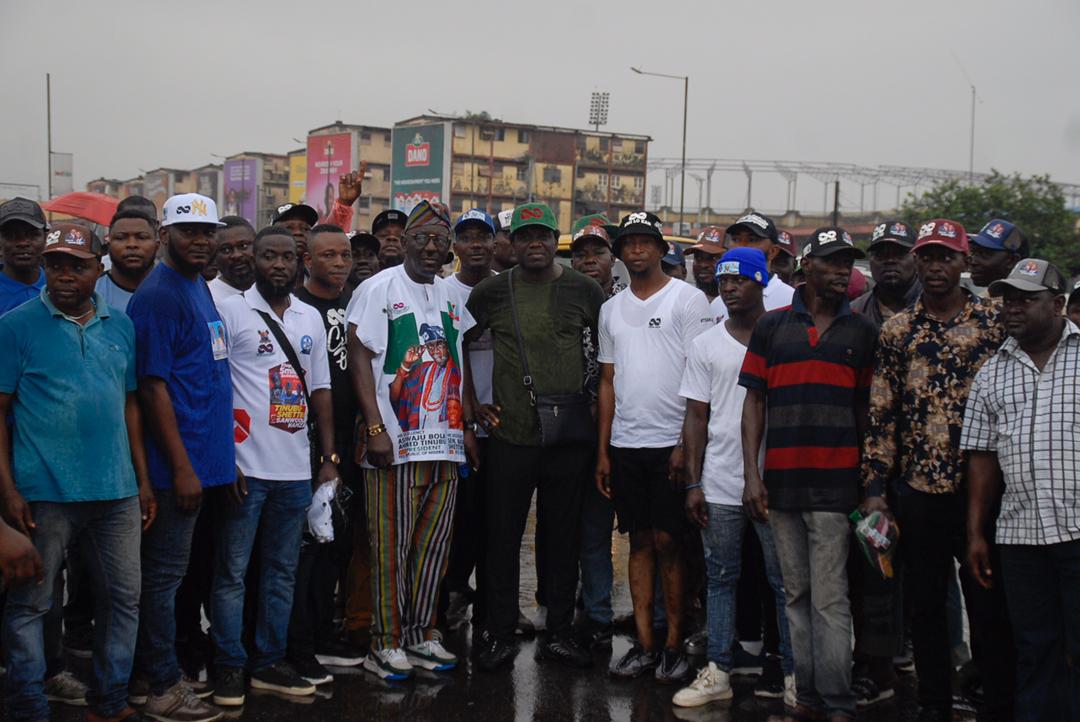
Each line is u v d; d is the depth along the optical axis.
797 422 4.80
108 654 4.60
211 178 89.38
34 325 4.38
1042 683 4.40
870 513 4.68
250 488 5.11
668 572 5.54
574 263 6.71
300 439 5.28
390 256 6.87
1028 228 43.44
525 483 5.73
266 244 5.20
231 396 5.00
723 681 5.29
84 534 4.55
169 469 4.76
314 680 5.43
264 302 5.26
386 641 5.58
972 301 4.77
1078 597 4.25
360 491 5.89
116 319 4.61
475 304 5.91
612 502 6.04
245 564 5.15
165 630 4.88
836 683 4.70
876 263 5.86
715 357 5.26
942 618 4.87
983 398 4.52
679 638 5.56
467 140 63.72
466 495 6.32
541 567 6.42
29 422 4.36
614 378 5.74
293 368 5.28
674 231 61.72
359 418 5.70
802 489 4.77
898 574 5.37
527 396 5.67
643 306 5.66
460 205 63.59
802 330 4.86
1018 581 4.41
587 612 6.12
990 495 4.57
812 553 4.77
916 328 4.77
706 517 5.26
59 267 4.37
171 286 4.79
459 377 5.71
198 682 5.39
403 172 64.69
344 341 5.84
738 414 5.20
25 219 5.25
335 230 5.89
